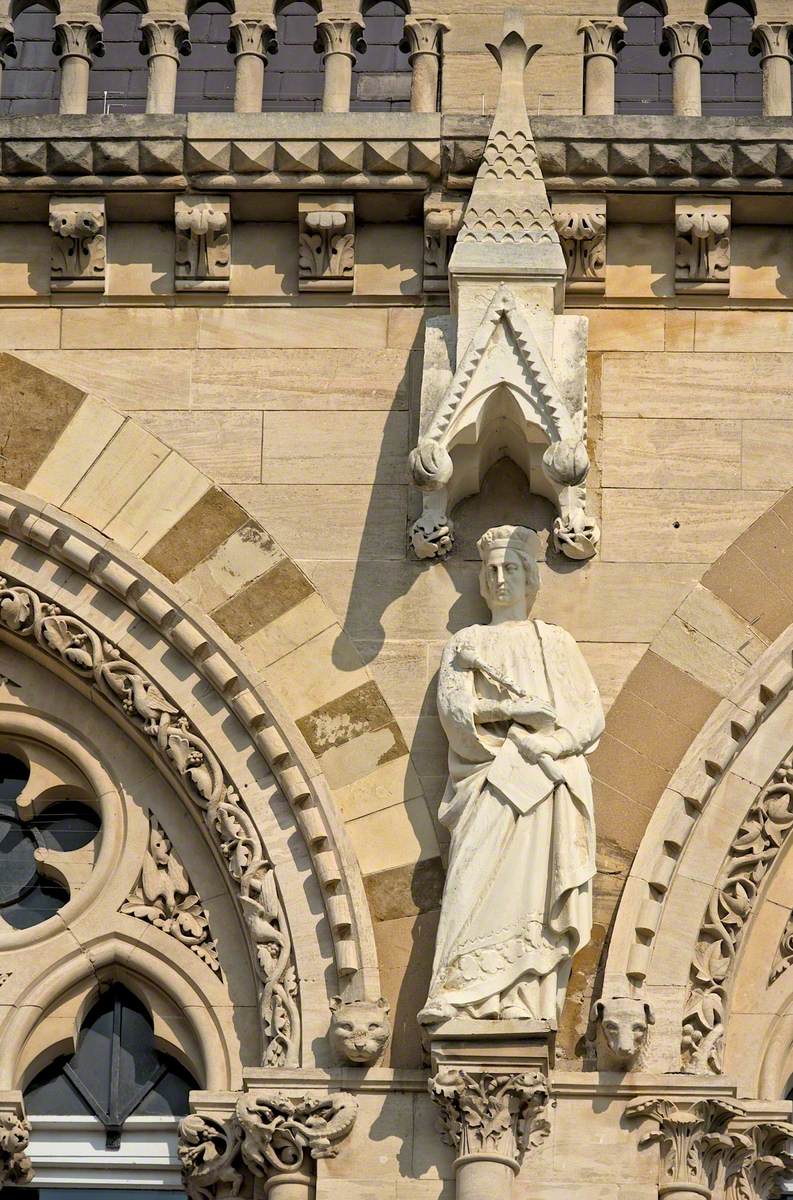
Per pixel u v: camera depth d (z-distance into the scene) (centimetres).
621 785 2434
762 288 2580
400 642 2486
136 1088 2438
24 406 2562
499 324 2506
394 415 2556
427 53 2656
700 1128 2316
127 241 2608
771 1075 2383
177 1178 2412
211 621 2484
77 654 2492
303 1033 2361
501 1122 2286
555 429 2469
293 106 2889
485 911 2333
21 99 2902
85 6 2672
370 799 2433
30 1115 2431
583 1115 2320
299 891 2405
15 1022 2423
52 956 2444
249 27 2664
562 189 2583
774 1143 2345
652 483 2530
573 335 2527
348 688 2470
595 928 2386
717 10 2848
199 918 2448
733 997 2405
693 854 2412
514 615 2459
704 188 2573
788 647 2466
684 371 2561
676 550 2509
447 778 2425
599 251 2580
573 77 2652
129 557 2505
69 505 2533
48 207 2598
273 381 2566
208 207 2584
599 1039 2342
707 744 2438
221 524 2527
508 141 2562
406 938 2388
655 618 2489
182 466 2544
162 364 2573
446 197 2586
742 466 2533
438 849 2412
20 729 2519
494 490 2534
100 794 2494
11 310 2592
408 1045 2355
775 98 2631
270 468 2541
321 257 2586
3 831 2522
